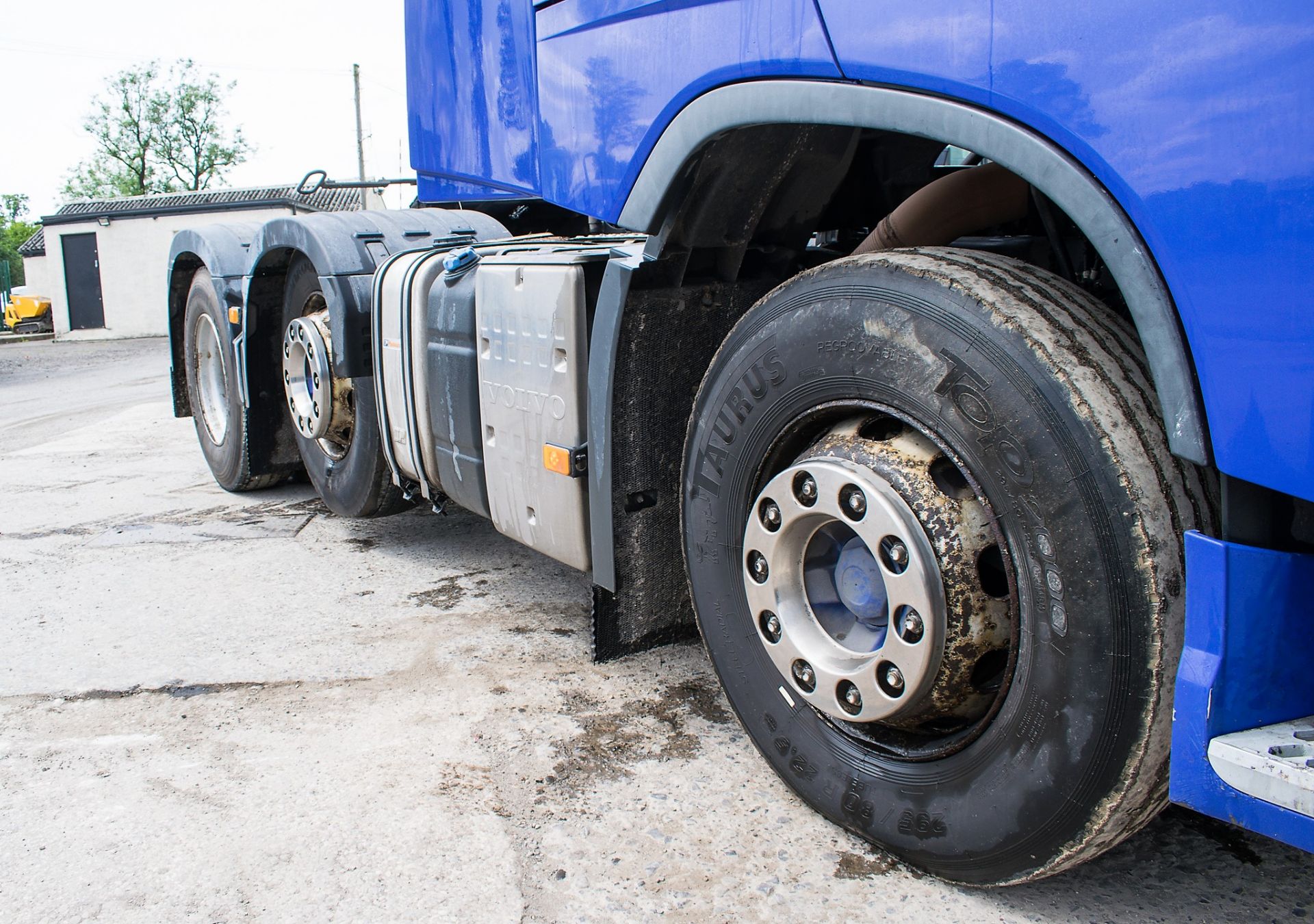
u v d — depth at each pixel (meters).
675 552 2.80
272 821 2.29
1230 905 1.88
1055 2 1.48
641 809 2.28
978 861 1.83
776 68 1.91
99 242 39.53
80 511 5.44
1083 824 1.64
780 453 2.15
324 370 4.23
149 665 3.25
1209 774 1.47
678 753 2.54
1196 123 1.35
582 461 2.72
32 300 42.56
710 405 2.26
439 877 2.06
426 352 3.45
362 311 3.97
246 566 4.29
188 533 4.86
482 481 3.21
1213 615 1.46
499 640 3.35
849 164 2.38
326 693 2.98
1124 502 1.53
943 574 1.76
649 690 2.92
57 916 1.98
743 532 2.23
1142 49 1.39
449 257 3.28
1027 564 1.66
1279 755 1.40
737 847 2.12
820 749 2.14
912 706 1.85
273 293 4.92
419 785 2.43
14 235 82.19
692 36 2.10
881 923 1.86
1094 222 1.50
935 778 1.89
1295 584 1.49
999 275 1.75
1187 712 1.48
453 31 3.48
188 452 7.27
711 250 2.53
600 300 2.50
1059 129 1.50
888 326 1.83
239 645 3.39
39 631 3.59
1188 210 1.38
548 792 2.38
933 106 1.67
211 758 2.61
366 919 1.93
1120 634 1.55
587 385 2.63
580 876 2.04
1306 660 1.52
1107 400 1.57
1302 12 1.24
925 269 1.79
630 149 2.32
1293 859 2.01
